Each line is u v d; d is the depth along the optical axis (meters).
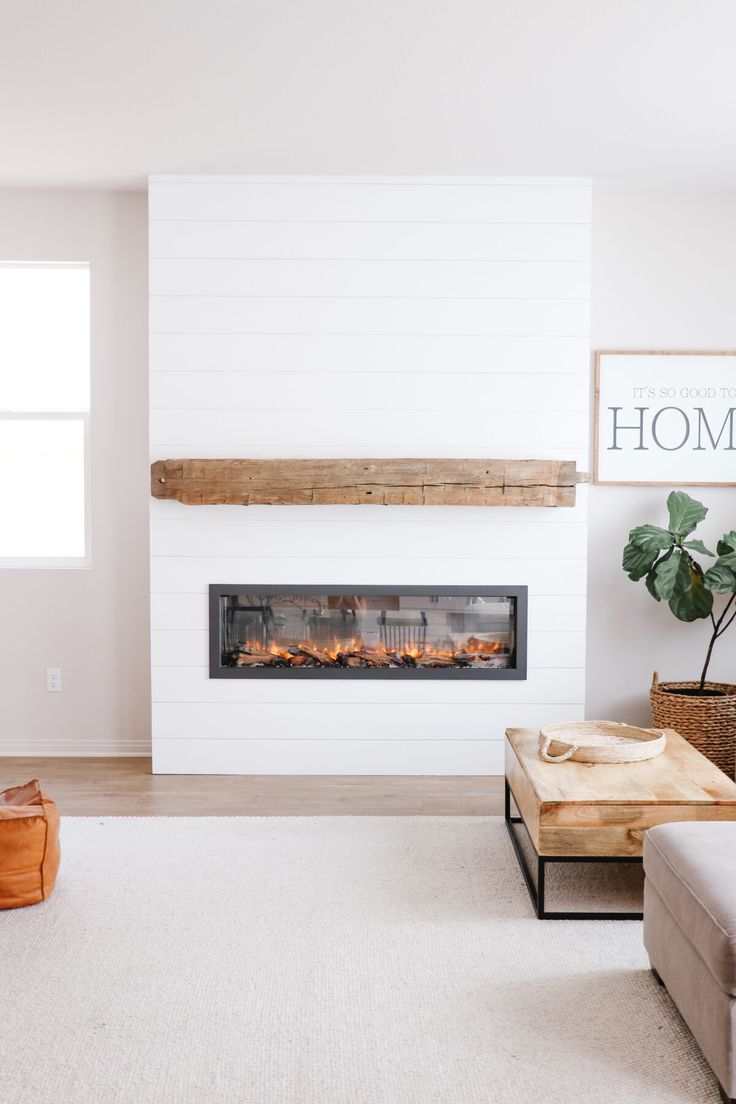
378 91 3.26
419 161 3.95
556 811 2.68
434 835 3.39
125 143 3.76
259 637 4.25
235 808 3.73
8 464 4.59
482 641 4.26
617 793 2.72
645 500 4.48
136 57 3.01
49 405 4.59
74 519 4.61
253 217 4.11
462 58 3.01
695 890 2.01
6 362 4.58
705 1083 1.96
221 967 2.42
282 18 2.76
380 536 4.19
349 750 4.22
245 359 4.14
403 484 4.05
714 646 4.54
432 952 2.51
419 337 4.14
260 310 4.13
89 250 4.41
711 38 2.87
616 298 4.44
